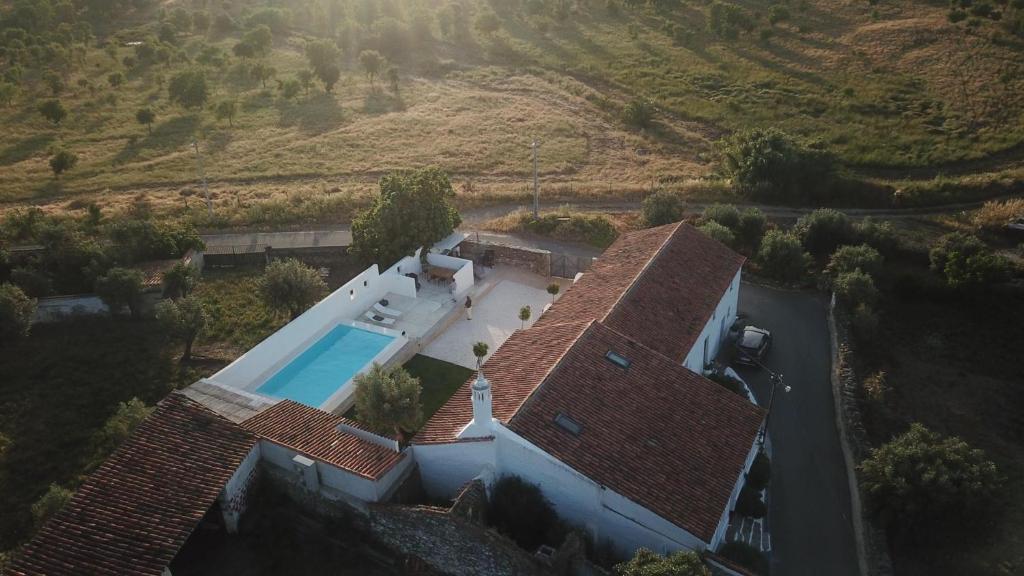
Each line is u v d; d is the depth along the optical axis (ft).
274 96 309.83
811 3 358.84
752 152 206.59
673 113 271.49
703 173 223.71
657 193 184.75
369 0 402.93
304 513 100.01
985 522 100.73
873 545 97.76
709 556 85.71
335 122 280.72
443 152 249.55
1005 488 108.58
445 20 376.89
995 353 139.44
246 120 284.61
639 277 126.31
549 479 93.50
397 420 106.73
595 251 179.32
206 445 98.73
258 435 100.63
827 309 153.07
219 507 96.48
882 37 309.01
